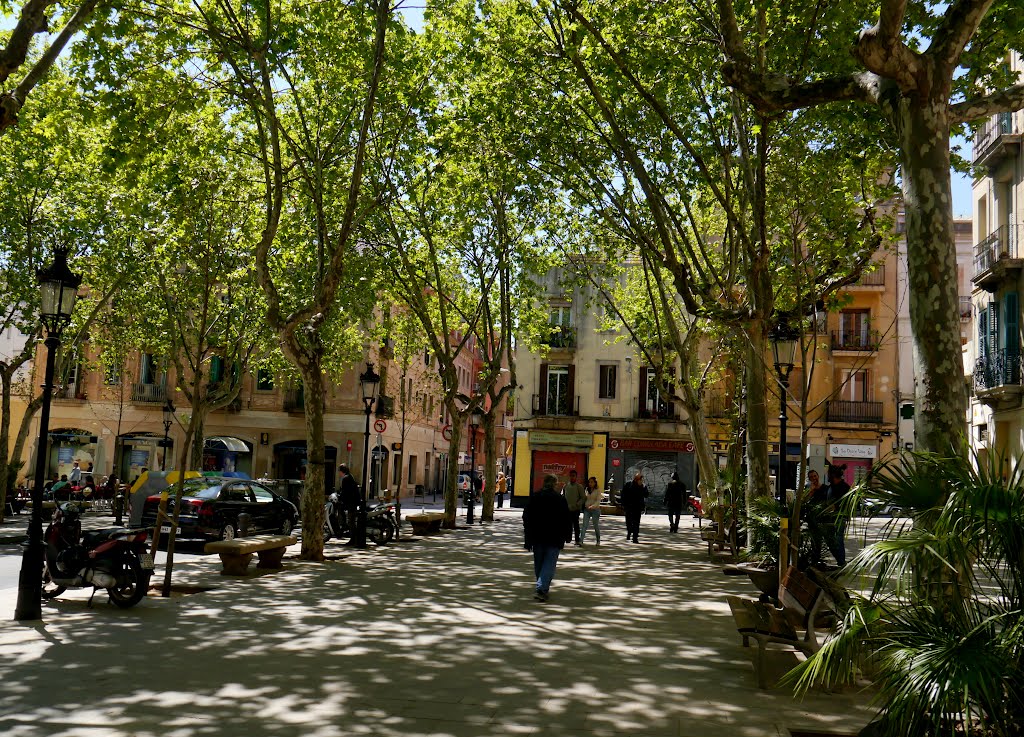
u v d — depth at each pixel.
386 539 21.47
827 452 41.34
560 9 15.93
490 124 18.38
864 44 7.30
